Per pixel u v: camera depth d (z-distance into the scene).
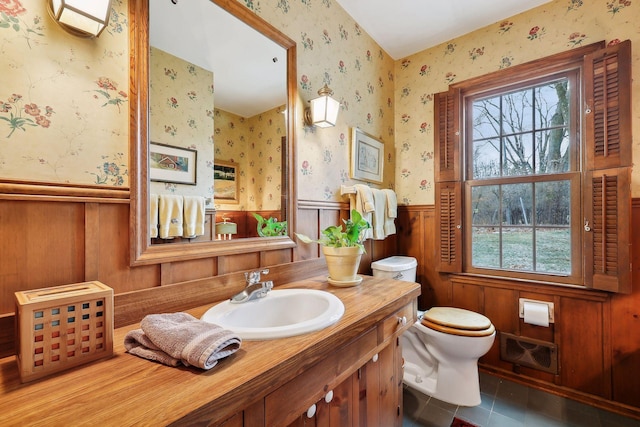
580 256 1.70
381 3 1.80
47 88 0.73
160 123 0.95
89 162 0.79
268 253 1.29
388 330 1.06
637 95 1.53
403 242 2.38
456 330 1.58
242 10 1.20
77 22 0.75
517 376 1.84
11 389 0.52
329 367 0.78
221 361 0.61
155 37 0.94
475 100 2.10
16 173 0.68
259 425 0.58
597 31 1.64
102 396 0.50
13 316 0.66
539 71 1.83
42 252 0.72
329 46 1.70
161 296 0.91
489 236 2.02
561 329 1.72
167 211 0.96
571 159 1.75
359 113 1.98
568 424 1.46
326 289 1.21
